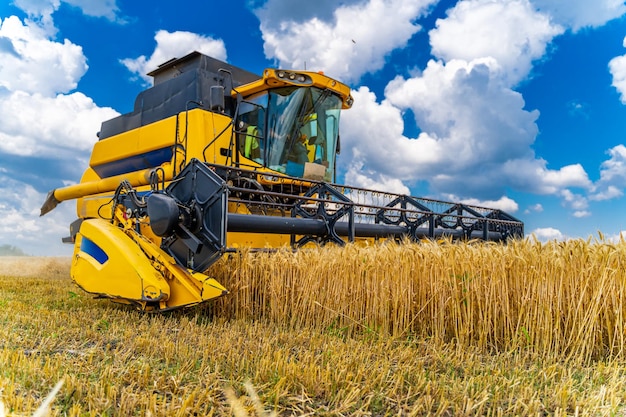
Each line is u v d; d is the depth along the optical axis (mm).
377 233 6469
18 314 4801
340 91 7316
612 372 3230
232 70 8039
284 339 4055
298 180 6340
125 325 4473
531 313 3875
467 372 3223
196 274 4812
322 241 6035
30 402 2178
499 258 4020
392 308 4473
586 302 3648
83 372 2887
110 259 5266
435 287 4258
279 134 6895
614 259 3580
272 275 4996
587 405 2584
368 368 3131
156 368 3072
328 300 4742
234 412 2338
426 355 3674
